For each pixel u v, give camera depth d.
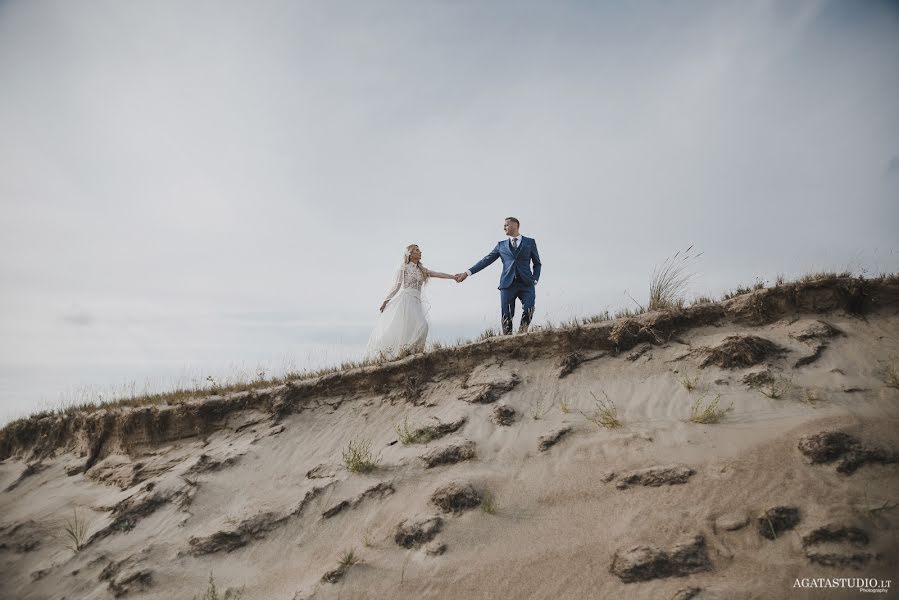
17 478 9.59
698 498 4.48
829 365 5.79
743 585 3.57
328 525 5.72
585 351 7.21
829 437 4.65
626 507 4.66
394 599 4.39
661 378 6.41
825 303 6.57
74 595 5.65
